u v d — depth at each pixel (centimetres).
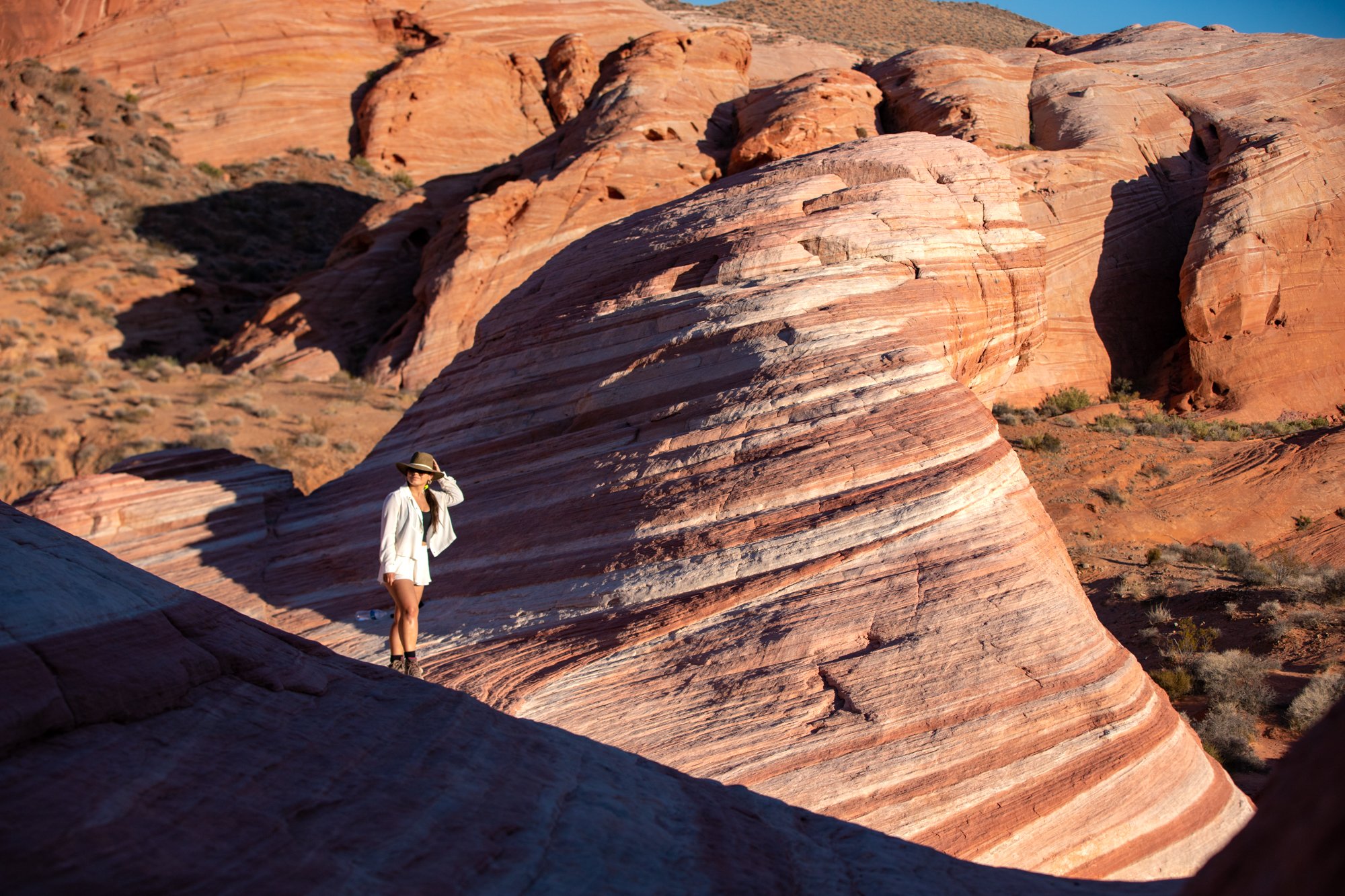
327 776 197
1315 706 998
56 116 4531
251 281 3894
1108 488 2023
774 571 589
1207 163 3238
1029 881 249
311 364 3042
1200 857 449
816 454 667
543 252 2998
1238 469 2045
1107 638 535
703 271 923
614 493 721
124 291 3397
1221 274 2738
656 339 866
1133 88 3406
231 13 5262
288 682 238
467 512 830
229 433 2309
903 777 441
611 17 6381
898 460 645
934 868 246
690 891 196
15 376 2559
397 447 1062
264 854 162
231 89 5128
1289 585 1409
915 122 3406
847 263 916
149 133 4769
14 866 137
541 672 565
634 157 3156
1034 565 563
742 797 285
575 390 890
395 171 5034
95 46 5056
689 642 554
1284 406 2655
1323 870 81
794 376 748
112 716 190
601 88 3678
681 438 736
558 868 189
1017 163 2998
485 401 970
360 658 659
